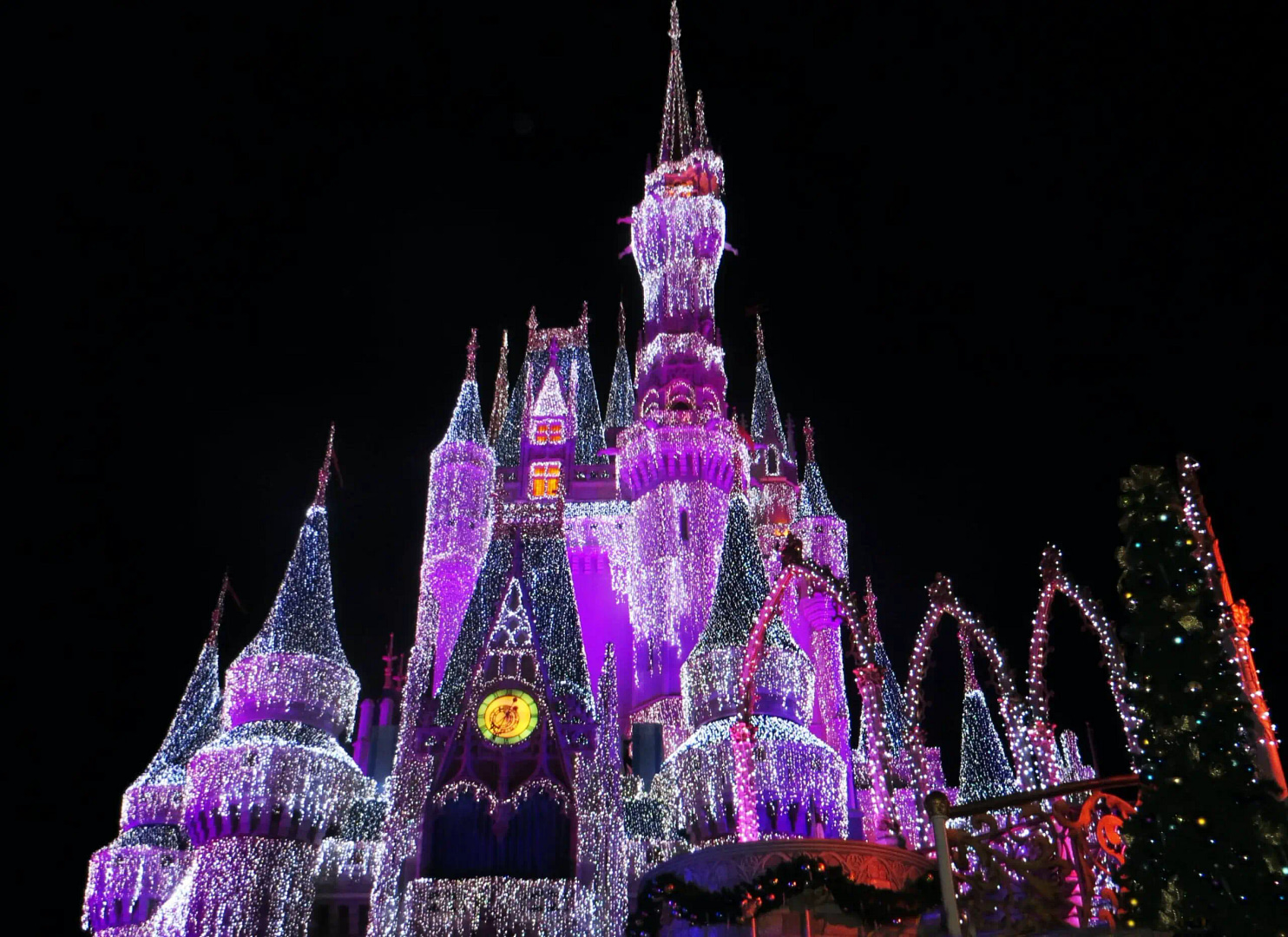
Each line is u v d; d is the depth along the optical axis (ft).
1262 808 52.19
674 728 165.48
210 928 134.10
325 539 171.94
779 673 145.59
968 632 105.50
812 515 189.98
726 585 155.53
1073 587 91.15
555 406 209.05
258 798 142.00
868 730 88.94
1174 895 52.31
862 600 142.10
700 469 189.57
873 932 66.13
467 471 192.95
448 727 147.33
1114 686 84.99
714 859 75.00
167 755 161.48
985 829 90.38
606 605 186.09
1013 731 91.09
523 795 141.38
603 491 199.93
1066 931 55.72
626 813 148.97
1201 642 56.18
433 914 132.87
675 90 241.14
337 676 158.10
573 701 149.89
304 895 141.18
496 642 154.10
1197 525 60.39
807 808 135.33
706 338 210.18
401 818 140.97
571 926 132.67
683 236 219.20
